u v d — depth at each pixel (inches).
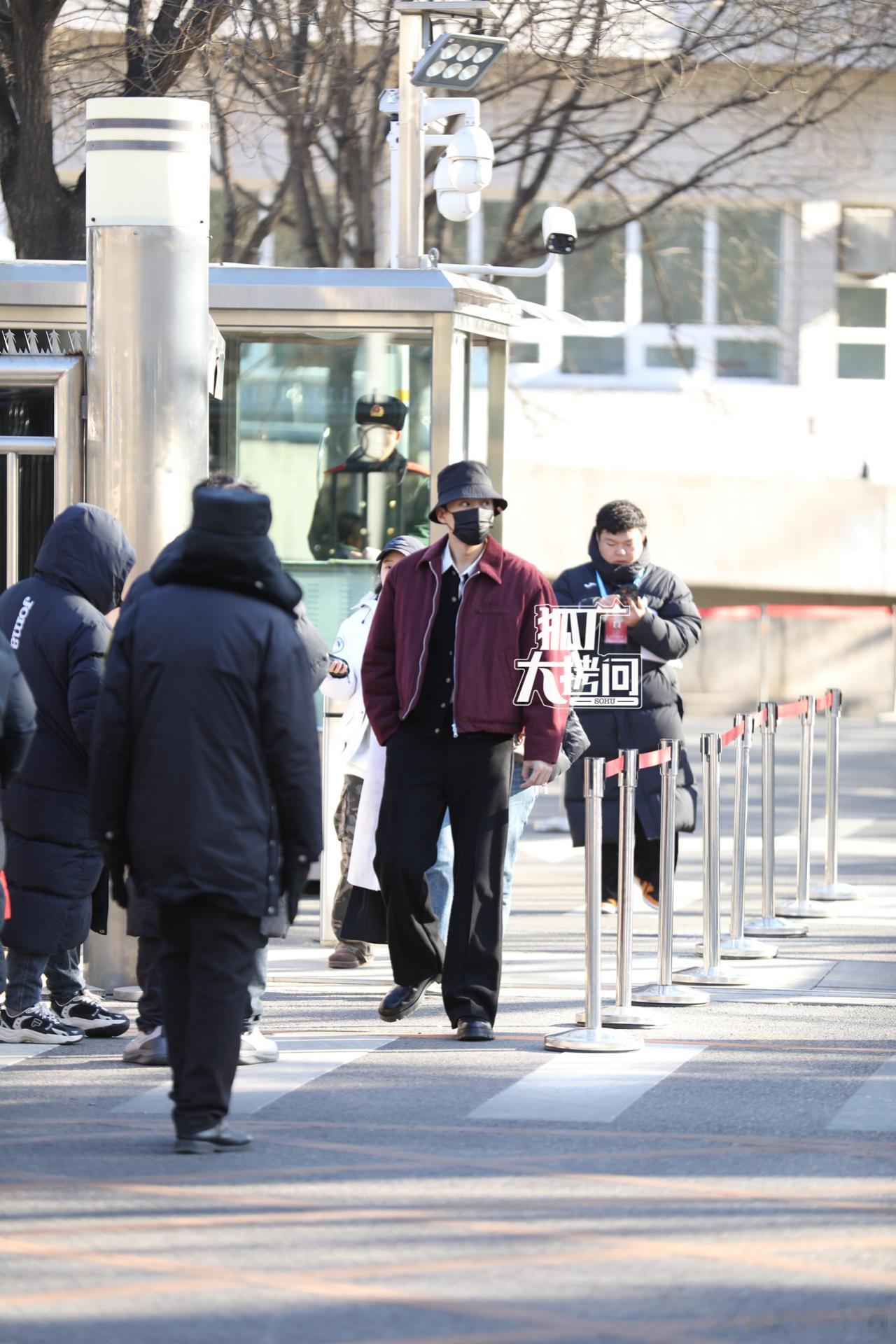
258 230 2042.3
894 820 1854.1
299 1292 582.9
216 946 722.2
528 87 2310.5
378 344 1331.2
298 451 1347.2
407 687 925.2
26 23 1622.8
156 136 1037.2
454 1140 757.3
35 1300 576.7
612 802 1263.5
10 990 948.6
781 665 2817.4
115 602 938.1
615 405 3048.7
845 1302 575.5
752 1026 977.5
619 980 978.7
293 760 716.0
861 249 3011.8
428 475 1339.8
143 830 713.0
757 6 1939.0
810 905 1354.6
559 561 3038.9
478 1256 615.2
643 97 2097.7
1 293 1184.2
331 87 1889.8
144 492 1047.0
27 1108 815.7
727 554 3031.5
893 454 3048.7
